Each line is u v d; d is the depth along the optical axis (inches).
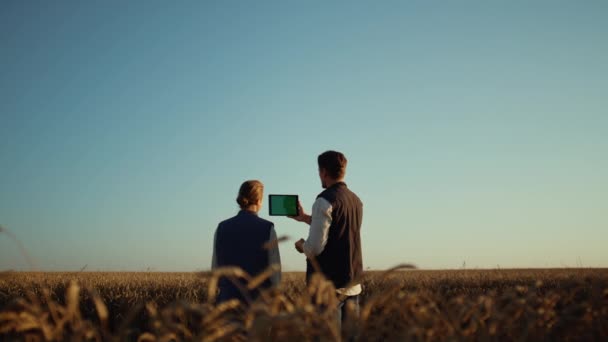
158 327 80.7
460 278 478.9
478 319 87.0
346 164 188.1
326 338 76.1
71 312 76.2
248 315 76.5
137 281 385.7
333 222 175.3
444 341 79.9
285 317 70.4
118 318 249.9
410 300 87.9
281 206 195.3
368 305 84.4
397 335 83.6
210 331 80.1
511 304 92.7
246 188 184.5
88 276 498.3
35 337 81.5
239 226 179.0
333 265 173.2
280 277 172.4
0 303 284.0
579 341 95.0
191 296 312.5
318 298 83.7
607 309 98.7
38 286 314.3
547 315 94.3
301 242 182.1
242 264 173.3
